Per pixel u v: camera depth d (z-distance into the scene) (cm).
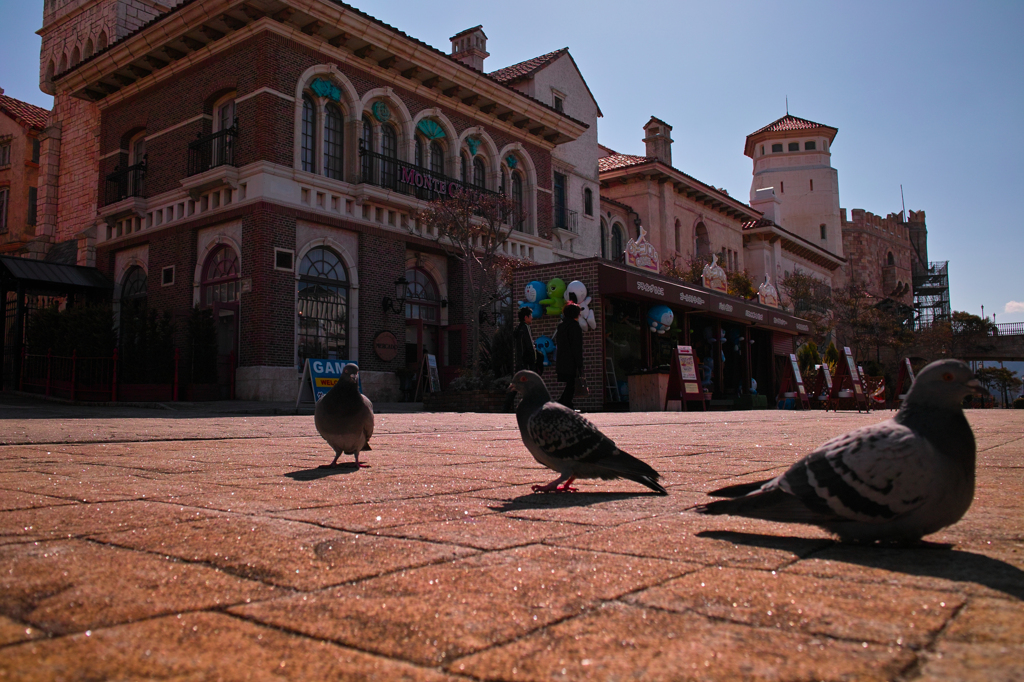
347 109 2259
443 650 121
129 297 2398
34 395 1806
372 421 438
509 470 418
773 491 202
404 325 2344
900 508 183
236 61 2097
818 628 131
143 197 2362
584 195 3453
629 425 922
